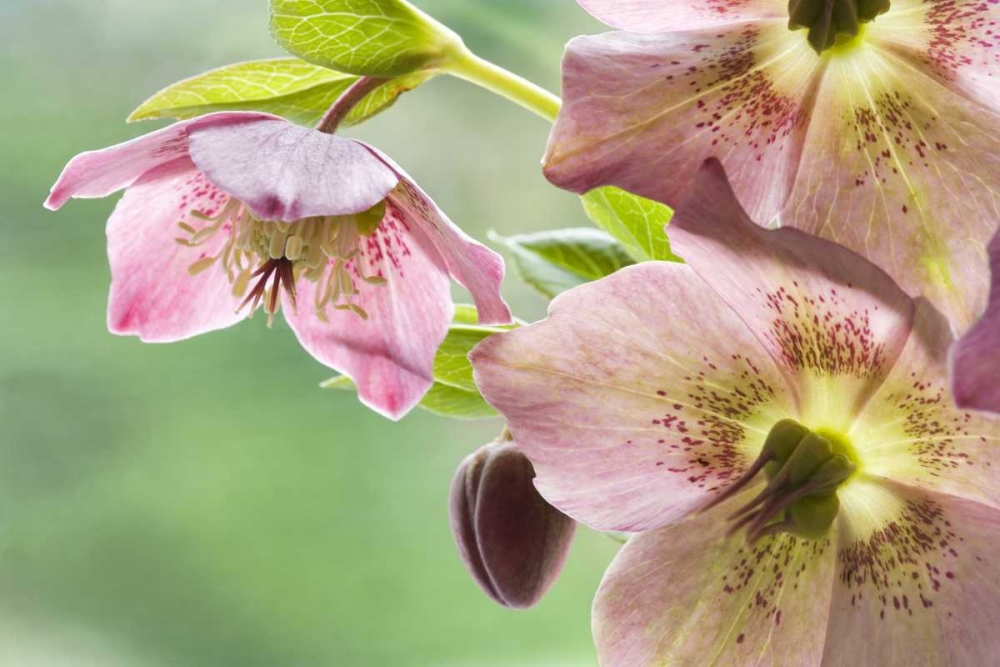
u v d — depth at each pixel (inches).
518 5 34.7
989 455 15.1
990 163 15.2
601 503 15.7
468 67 17.1
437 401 17.5
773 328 15.4
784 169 15.5
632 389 15.6
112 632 39.4
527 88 17.1
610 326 15.5
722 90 15.4
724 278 15.2
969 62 15.3
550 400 15.5
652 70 15.3
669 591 15.8
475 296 16.6
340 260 17.1
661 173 15.3
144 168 16.9
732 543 15.8
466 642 38.4
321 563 39.2
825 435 15.6
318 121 17.6
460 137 38.8
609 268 18.2
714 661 15.8
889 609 15.4
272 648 38.8
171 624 39.0
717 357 15.6
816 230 15.5
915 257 15.3
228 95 17.4
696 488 15.8
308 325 17.4
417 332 17.1
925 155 15.3
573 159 15.2
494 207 38.6
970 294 15.2
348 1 16.7
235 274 17.4
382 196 16.0
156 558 39.4
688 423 15.6
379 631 38.5
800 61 15.4
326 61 16.9
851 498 15.6
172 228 17.4
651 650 15.8
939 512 15.4
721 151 15.4
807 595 15.7
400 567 38.9
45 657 38.8
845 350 15.3
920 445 15.3
